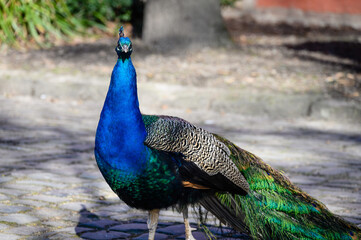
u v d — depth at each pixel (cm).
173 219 699
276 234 536
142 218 697
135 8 2225
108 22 2230
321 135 1186
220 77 1552
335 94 1413
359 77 1584
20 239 608
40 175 852
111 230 651
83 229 650
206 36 1869
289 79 1545
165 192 534
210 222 690
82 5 2164
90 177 856
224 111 1377
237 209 541
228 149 554
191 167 528
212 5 1878
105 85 1484
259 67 1666
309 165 949
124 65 522
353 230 553
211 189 540
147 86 1448
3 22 1895
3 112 1305
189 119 1290
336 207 741
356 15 3097
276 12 3089
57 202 737
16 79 1523
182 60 1727
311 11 3116
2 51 1816
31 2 1959
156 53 1795
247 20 2920
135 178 525
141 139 524
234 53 1827
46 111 1341
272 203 545
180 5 1853
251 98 1381
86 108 1398
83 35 2067
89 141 1083
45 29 1980
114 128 521
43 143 1051
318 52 1956
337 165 953
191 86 1470
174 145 528
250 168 559
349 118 1309
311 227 540
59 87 1496
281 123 1292
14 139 1070
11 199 737
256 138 1140
